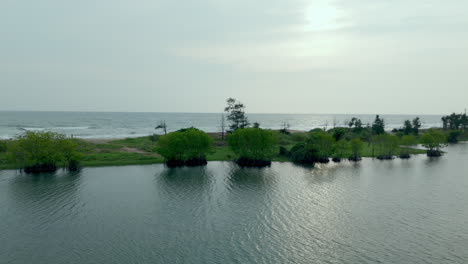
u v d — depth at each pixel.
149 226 43.22
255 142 87.00
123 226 43.12
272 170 82.56
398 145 112.12
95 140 123.31
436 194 59.66
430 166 89.94
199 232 41.41
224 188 63.22
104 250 36.25
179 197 56.62
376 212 49.50
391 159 103.00
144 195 57.66
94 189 61.47
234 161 93.75
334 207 51.78
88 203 52.69
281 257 35.06
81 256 34.81
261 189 62.59
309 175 76.44
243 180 70.44
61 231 41.28
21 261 33.62
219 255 35.31
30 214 47.19
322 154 94.75
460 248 37.38
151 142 125.69
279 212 49.22
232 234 40.91
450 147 140.12
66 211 48.72
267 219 46.25
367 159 102.56
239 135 88.56
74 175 73.50
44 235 40.03
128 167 83.94
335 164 92.69
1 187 62.25
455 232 41.97
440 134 115.00
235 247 37.28
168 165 85.31
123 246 37.28
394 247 37.66
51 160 76.44
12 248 36.50
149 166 85.88
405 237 40.44
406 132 178.12
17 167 79.44
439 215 48.28
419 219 46.59
